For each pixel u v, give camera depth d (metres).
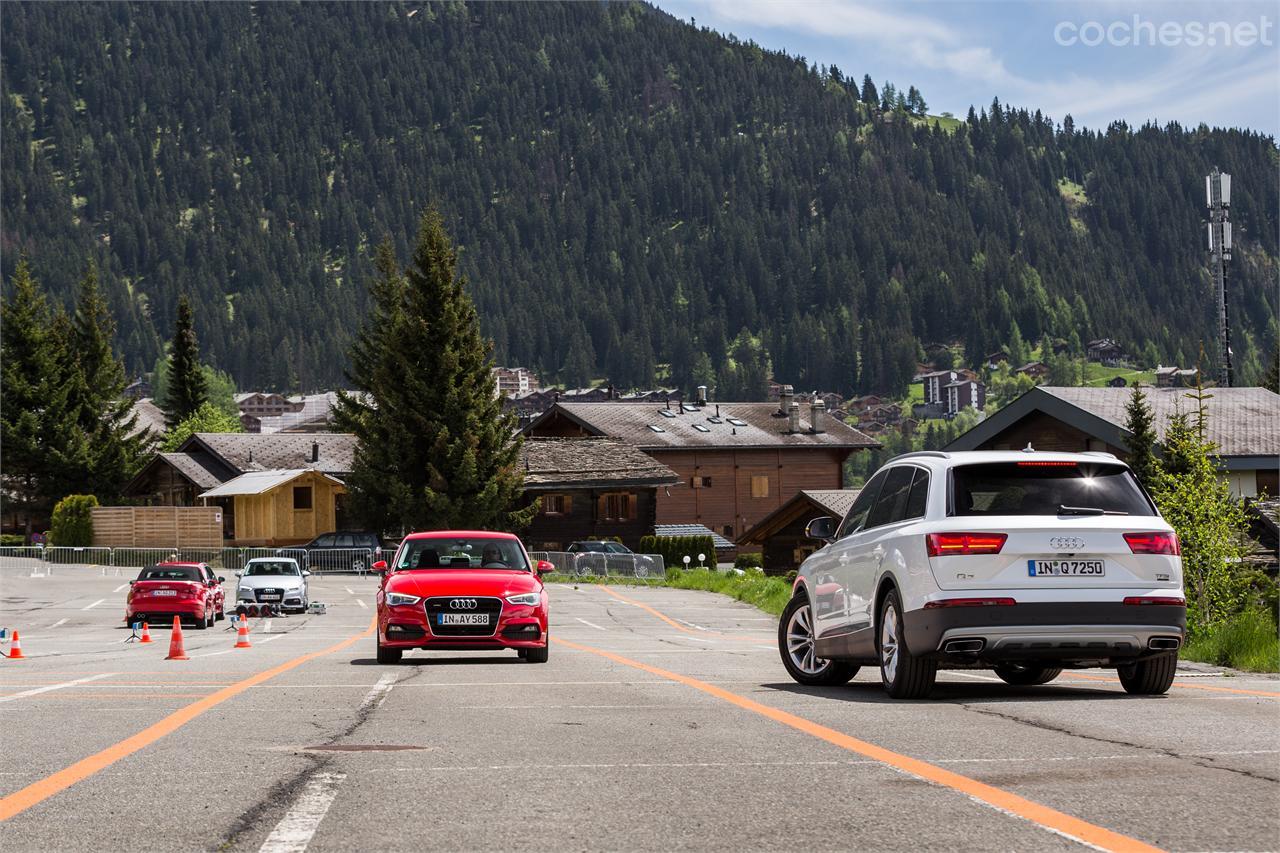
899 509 16.98
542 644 25.09
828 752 11.84
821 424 147.12
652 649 31.16
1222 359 77.38
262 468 122.38
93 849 8.23
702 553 97.56
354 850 8.17
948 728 13.35
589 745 12.48
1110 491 16.17
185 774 10.90
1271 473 58.78
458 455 101.38
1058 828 8.62
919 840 8.32
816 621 19.00
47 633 47.66
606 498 117.94
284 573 60.16
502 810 9.35
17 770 11.16
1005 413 64.56
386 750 12.21
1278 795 9.69
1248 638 23.30
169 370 175.62
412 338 102.62
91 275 147.50
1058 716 14.30
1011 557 15.59
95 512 112.38
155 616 48.22
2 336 135.38
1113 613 15.58
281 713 15.42
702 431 142.88
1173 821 8.81
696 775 10.73
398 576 25.67
